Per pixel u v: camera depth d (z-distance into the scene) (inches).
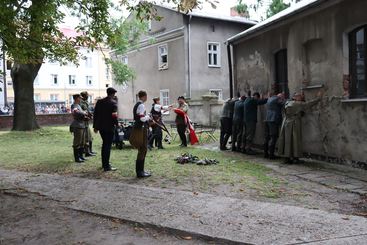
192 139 586.9
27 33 396.8
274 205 248.7
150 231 216.8
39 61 456.8
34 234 216.4
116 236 209.9
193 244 196.9
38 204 273.0
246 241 190.1
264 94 521.7
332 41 392.5
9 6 359.3
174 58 1131.3
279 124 443.5
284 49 483.8
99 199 277.3
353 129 368.8
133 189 301.6
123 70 1093.1
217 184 315.9
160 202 263.4
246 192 289.4
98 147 581.3
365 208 245.8
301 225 209.5
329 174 348.5
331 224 209.6
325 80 406.3
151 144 542.6
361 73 366.3
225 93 1162.0
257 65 536.4
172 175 354.9
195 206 251.6
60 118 1197.7
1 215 251.4
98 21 416.2
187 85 1088.8
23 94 823.1
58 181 339.9
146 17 354.9
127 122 649.6
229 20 1143.6
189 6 299.7
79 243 201.0
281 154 414.6
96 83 2514.8
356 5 359.6
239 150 511.2
